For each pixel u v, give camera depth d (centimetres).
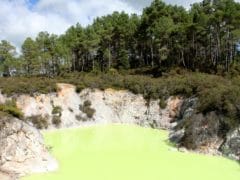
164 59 7325
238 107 3544
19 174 2631
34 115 4988
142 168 2986
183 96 5069
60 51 8269
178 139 3909
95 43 8288
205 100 3881
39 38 8556
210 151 3447
